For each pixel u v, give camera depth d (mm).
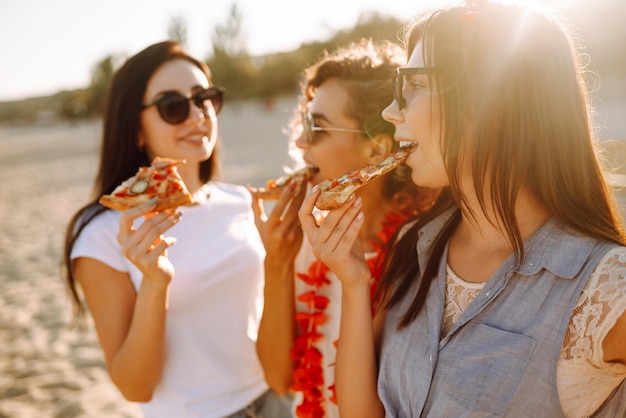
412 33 1608
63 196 14625
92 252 2057
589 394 1353
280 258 2139
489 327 1424
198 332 2180
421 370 1506
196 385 2166
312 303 2191
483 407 1385
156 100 2258
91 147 31281
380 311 1799
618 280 1283
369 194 2219
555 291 1367
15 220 11812
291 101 50719
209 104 2387
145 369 1957
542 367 1345
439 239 1663
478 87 1374
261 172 12898
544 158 1385
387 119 1588
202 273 2193
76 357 4875
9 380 4520
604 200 1429
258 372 2334
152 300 1899
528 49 1369
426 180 1552
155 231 1844
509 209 1413
